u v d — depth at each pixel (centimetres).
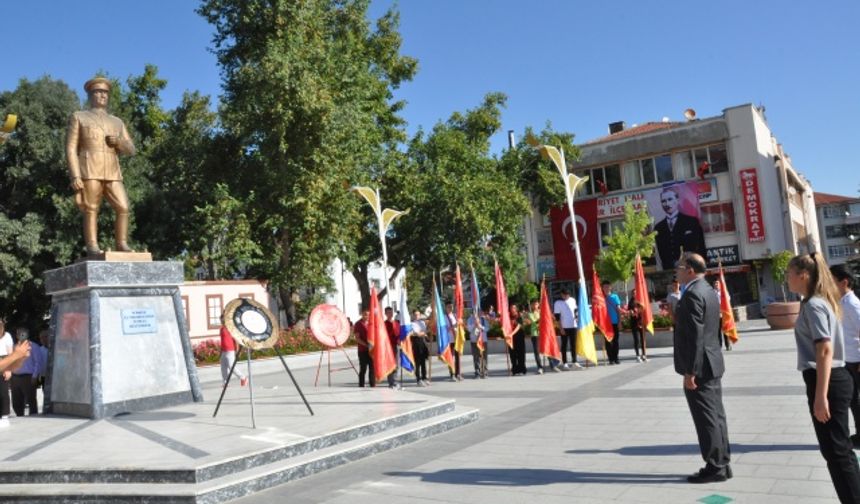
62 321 1099
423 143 3500
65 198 2609
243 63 2683
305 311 3002
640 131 4234
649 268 3906
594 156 4075
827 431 454
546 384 1370
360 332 1545
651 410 944
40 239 2606
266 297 2823
